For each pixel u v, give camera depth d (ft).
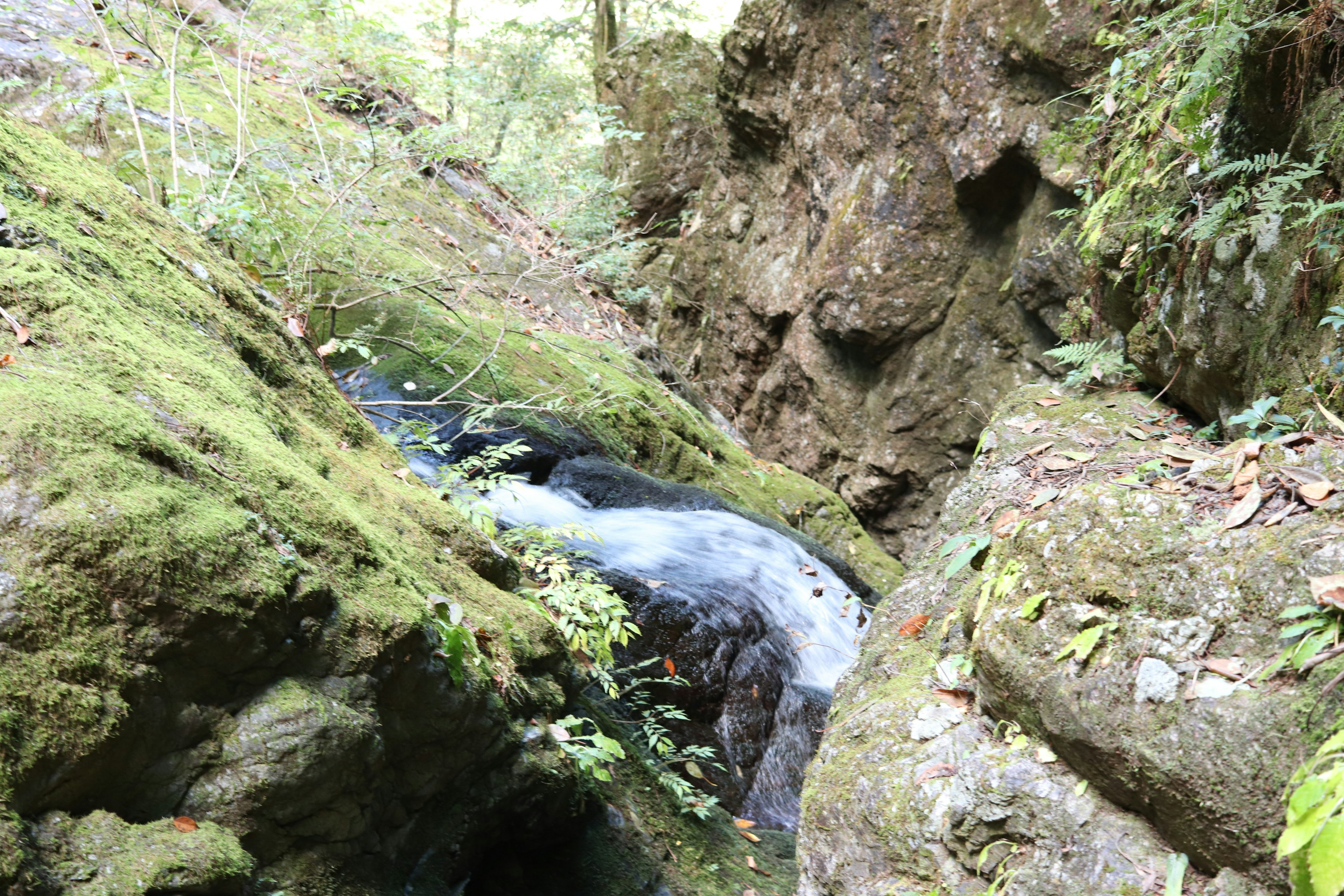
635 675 11.87
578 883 8.11
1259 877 4.91
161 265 8.23
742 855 10.09
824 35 25.82
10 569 4.65
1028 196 22.61
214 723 5.35
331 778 5.69
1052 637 6.24
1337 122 8.70
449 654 6.70
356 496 8.00
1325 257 8.79
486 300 20.47
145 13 16.28
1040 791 6.14
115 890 4.49
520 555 11.62
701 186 33.63
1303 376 9.04
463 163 24.82
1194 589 5.71
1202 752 5.16
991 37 21.58
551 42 34.24
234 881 5.04
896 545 26.50
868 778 7.31
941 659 8.54
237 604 5.40
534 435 16.07
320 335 16.63
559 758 7.70
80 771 4.64
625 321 26.14
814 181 27.02
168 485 5.54
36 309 6.17
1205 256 10.40
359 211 16.20
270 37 15.84
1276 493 6.09
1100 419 11.93
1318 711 4.83
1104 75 14.24
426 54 30.58
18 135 7.90
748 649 13.28
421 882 6.63
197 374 7.14
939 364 24.77
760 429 30.22
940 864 6.61
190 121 17.34
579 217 25.73
